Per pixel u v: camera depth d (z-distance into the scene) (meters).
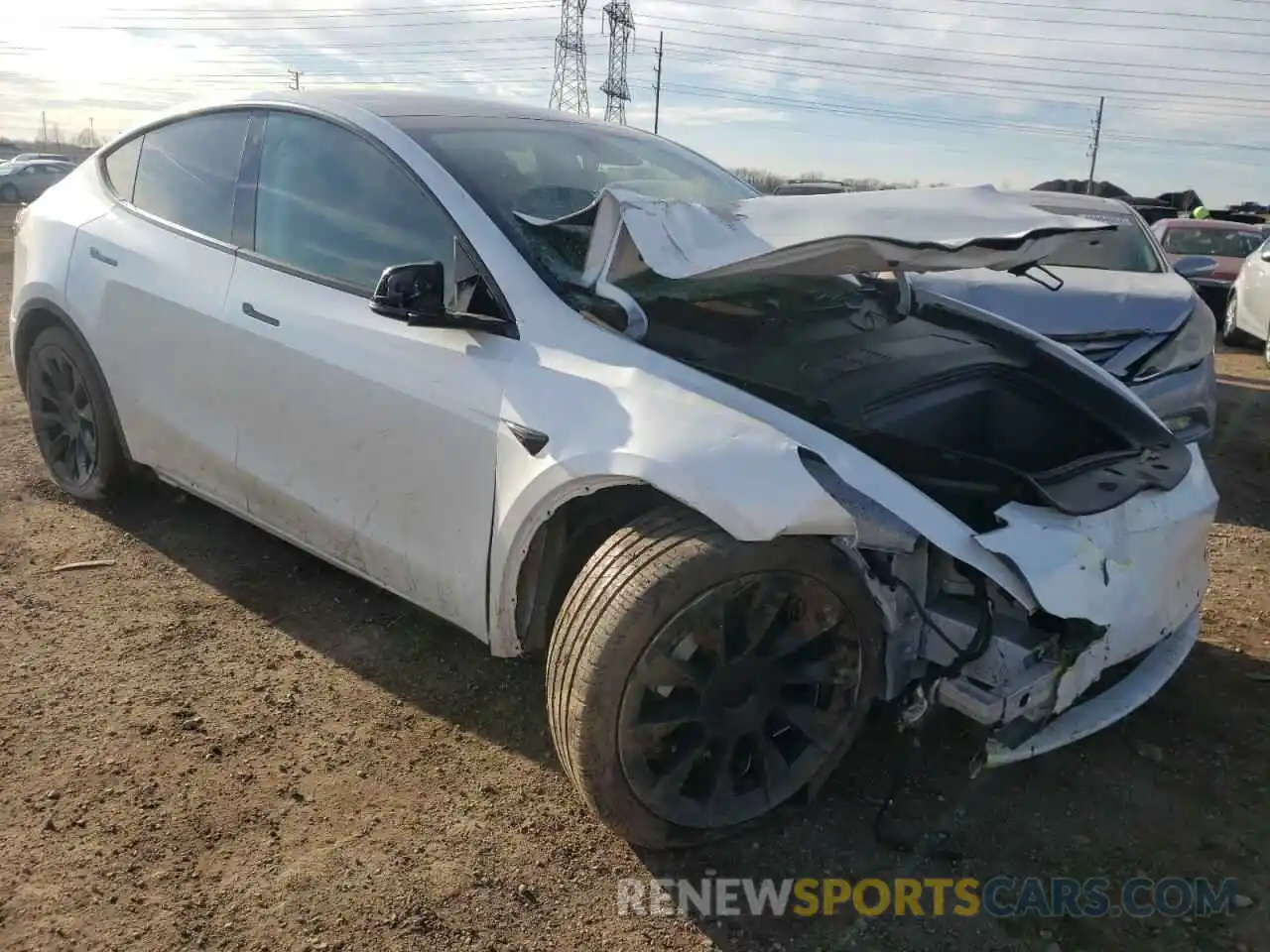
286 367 3.03
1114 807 2.65
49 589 3.51
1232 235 13.94
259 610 3.45
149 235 3.61
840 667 2.43
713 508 2.12
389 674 3.11
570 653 2.23
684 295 2.86
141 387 3.59
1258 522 4.93
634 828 2.31
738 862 2.41
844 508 2.17
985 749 2.44
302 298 3.05
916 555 2.49
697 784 2.41
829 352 2.98
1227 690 3.22
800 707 2.45
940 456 2.58
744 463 2.15
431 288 2.60
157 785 2.55
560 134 3.46
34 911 2.14
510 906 2.23
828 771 2.53
